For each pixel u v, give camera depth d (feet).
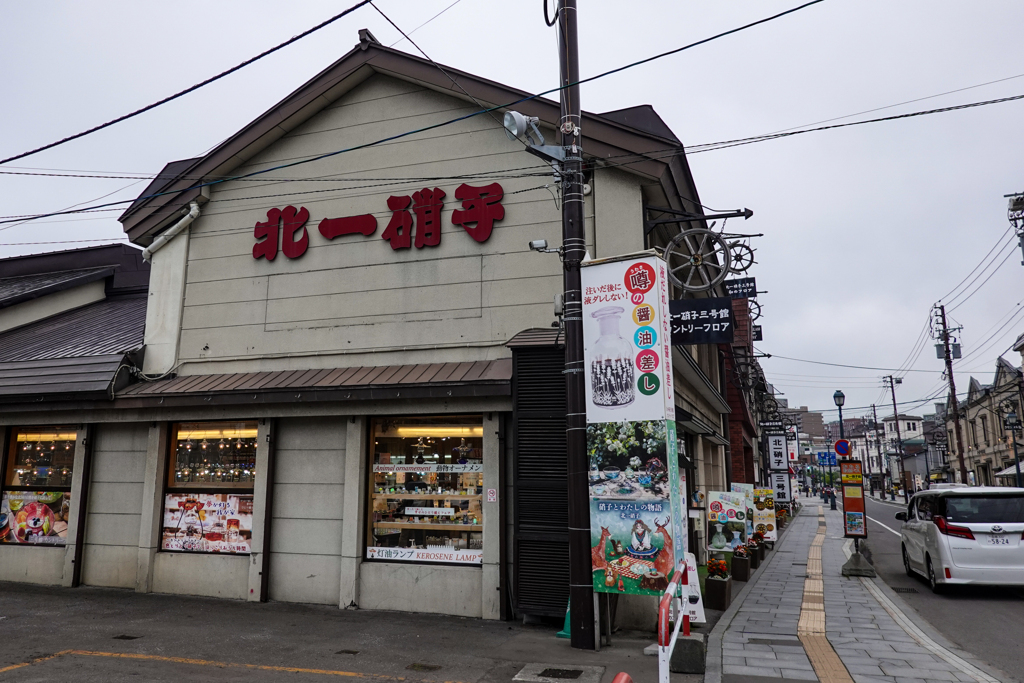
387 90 37.60
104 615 30.04
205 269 39.37
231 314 38.24
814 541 78.79
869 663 23.15
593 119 32.12
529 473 28.84
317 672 21.38
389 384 31.35
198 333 38.65
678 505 24.71
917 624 30.63
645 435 24.43
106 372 36.81
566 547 27.91
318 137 38.55
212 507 35.94
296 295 37.22
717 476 62.03
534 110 33.47
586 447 25.38
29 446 40.52
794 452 151.94
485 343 33.19
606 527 24.56
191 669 21.58
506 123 25.58
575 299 26.37
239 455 36.01
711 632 28.40
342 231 36.83
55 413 38.47
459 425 32.35
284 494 34.47
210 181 39.50
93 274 55.52
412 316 34.76
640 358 24.89
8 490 40.14
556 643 25.36
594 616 24.63
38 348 43.70
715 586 34.19
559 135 30.14
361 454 33.04
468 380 30.27
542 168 33.83
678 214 33.30
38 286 53.78
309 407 33.55
